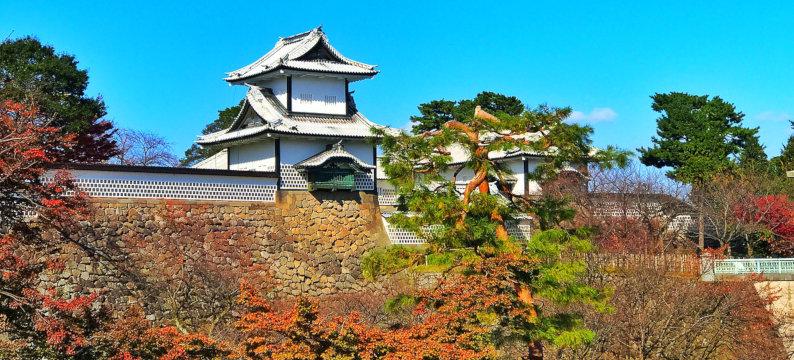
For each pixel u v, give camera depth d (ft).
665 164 239.91
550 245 103.30
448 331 90.33
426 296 97.30
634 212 176.76
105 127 181.16
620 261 136.36
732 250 192.54
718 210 185.88
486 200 105.29
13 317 81.00
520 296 102.68
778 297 136.87
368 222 162.40
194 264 141.69
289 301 145.07
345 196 160.86
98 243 133.59
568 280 102.47
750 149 232.73
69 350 78.13
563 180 166.71
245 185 150.82
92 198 134.62
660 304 121.39
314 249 155.74
